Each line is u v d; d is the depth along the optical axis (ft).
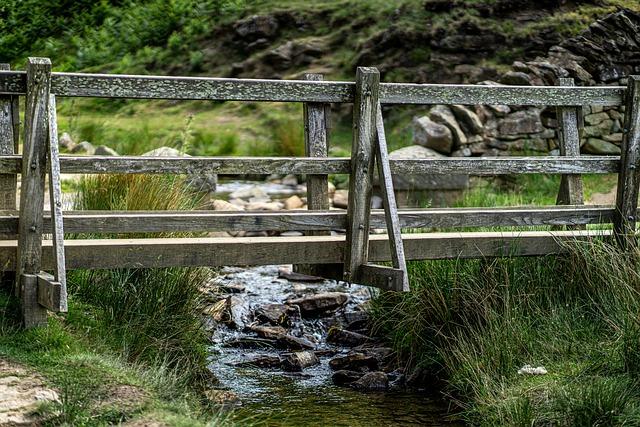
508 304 23.41
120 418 17.04
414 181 48.01
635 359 20.71
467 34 70.79
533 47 68.80
